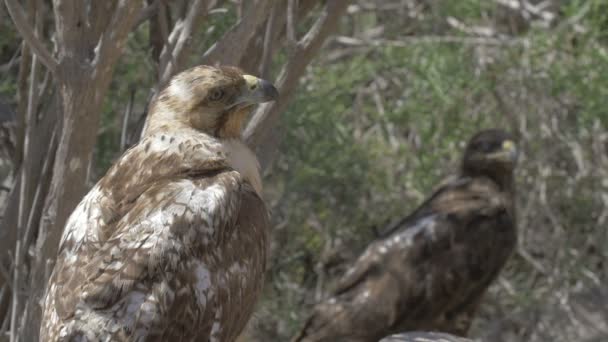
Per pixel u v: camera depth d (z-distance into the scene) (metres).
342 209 14.52
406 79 15.20
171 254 6.23
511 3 15.82
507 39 15.17
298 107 12.96
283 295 14.02
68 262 6.40
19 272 7.38
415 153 15.09
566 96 15.06
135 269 6.14
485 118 15.09
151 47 9.22
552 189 15.19
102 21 7.34
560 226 15.02
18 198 7.93
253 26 7.48
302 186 14.06
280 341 14.16
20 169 7.98
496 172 12.77
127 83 12.52
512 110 15.20
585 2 15.02
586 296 15.29
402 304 12.12
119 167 6.88
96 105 6.70
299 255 14.12
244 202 6.79
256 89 7.17
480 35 15.76
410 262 12.24
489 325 15.20
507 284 14.97
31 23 7.65
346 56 16.05
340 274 15.11
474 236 12.34
